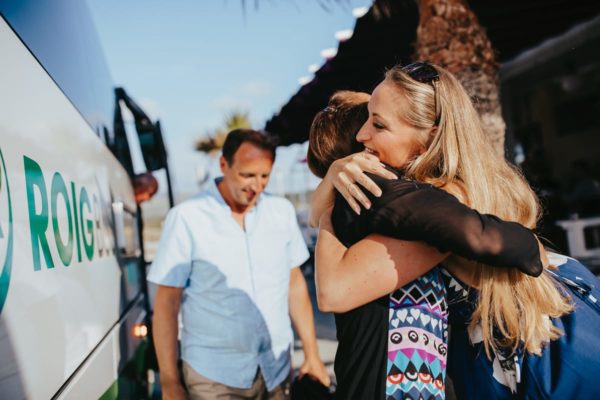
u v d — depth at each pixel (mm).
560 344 1411
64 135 2201
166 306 2707
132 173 4781
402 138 1513
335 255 1474
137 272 4297
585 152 11070
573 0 5363
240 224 2797
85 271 2221
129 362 3164
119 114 4391
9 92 1565
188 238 2707
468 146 1469
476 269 1459
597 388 1371
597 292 1510
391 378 1368
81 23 3068
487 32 5934
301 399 1967
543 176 9984
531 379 1409
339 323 1516
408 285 1431
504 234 1328
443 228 1316
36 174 1700
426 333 1401
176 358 2709
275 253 2818
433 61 4574
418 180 1484
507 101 10648
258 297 2742
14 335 1363
